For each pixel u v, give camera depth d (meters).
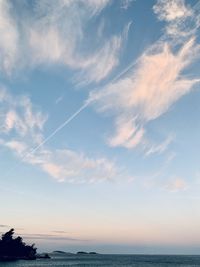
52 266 187.88
